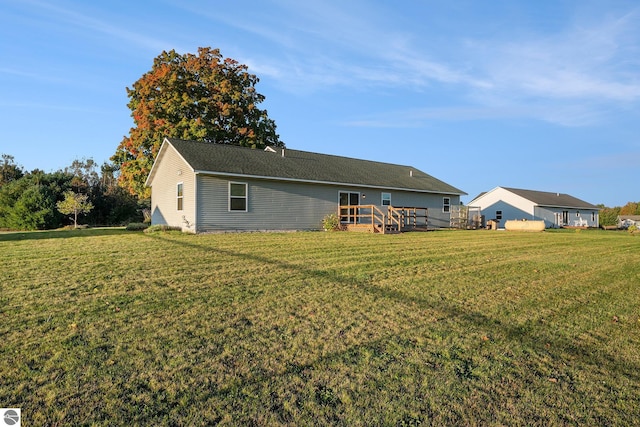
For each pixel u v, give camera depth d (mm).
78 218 29828
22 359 3305
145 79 24562
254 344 3752
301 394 2838
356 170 22359
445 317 4789
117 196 33062
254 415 2557
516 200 39438
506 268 8453
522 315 4965
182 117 24172
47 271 6914
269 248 10500
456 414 2637
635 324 4723
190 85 24578
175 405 2656
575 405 2799
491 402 2807
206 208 15312
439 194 25219
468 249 11742
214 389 2881
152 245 10742
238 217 16172
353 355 3557
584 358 3660
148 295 5414
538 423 2559
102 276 6547
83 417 2498
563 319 4848
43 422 2434
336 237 14453
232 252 9586
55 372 3084
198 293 5578
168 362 3312
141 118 23375
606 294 6254
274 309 4906
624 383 3170
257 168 16859
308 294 5688
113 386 2891
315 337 3979
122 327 4133
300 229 18109
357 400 2773
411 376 3168
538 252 11609
